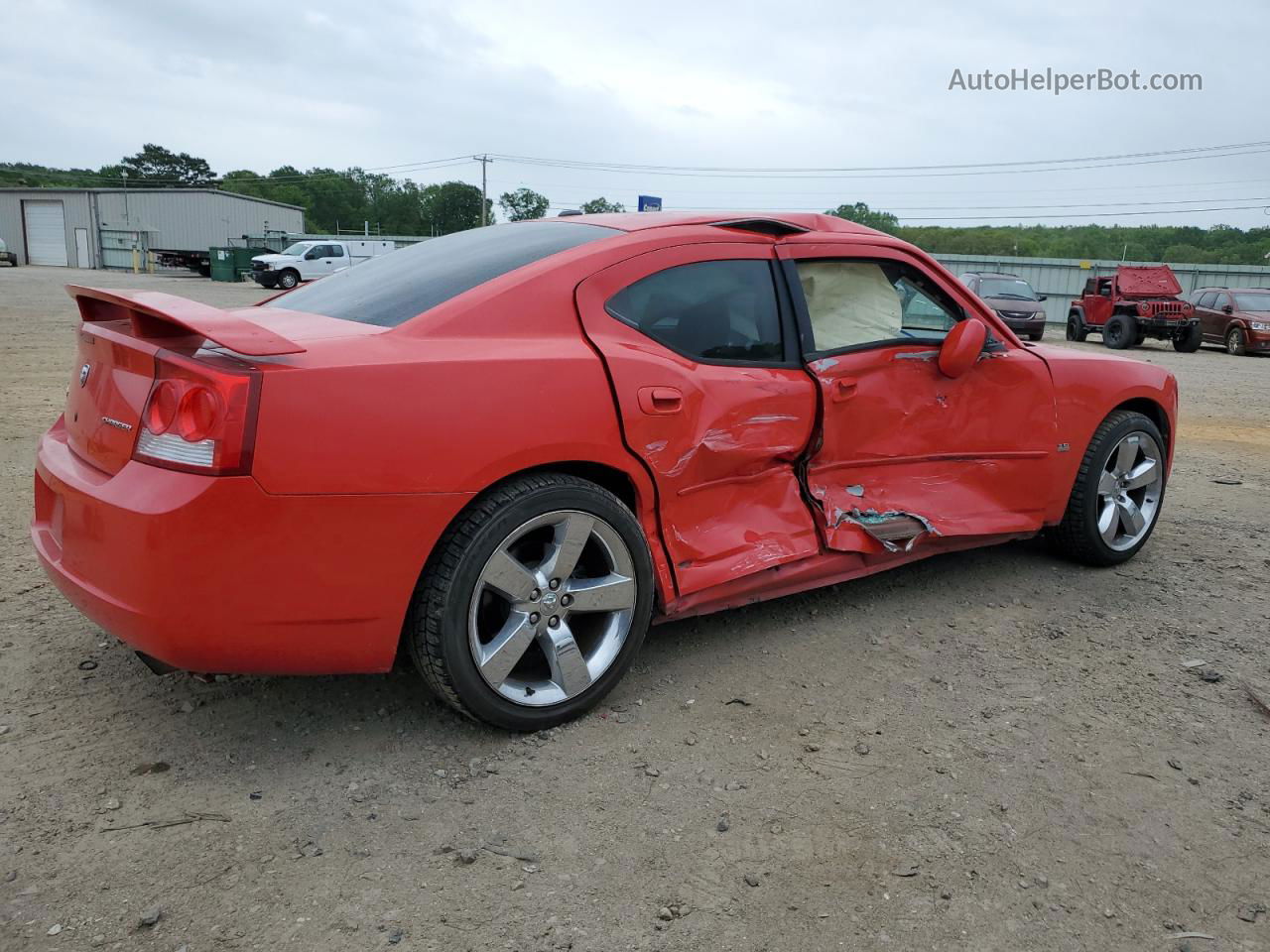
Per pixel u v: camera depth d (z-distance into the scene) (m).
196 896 1.96
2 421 6.73
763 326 3.19
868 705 2.91
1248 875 2.16
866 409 3.39
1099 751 2.68
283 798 2.32
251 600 2.20
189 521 2.10
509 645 2.54
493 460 2.44
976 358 3.52
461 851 2.13
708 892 2.04
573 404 2.60
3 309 17.97
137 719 2.67
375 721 2.71
